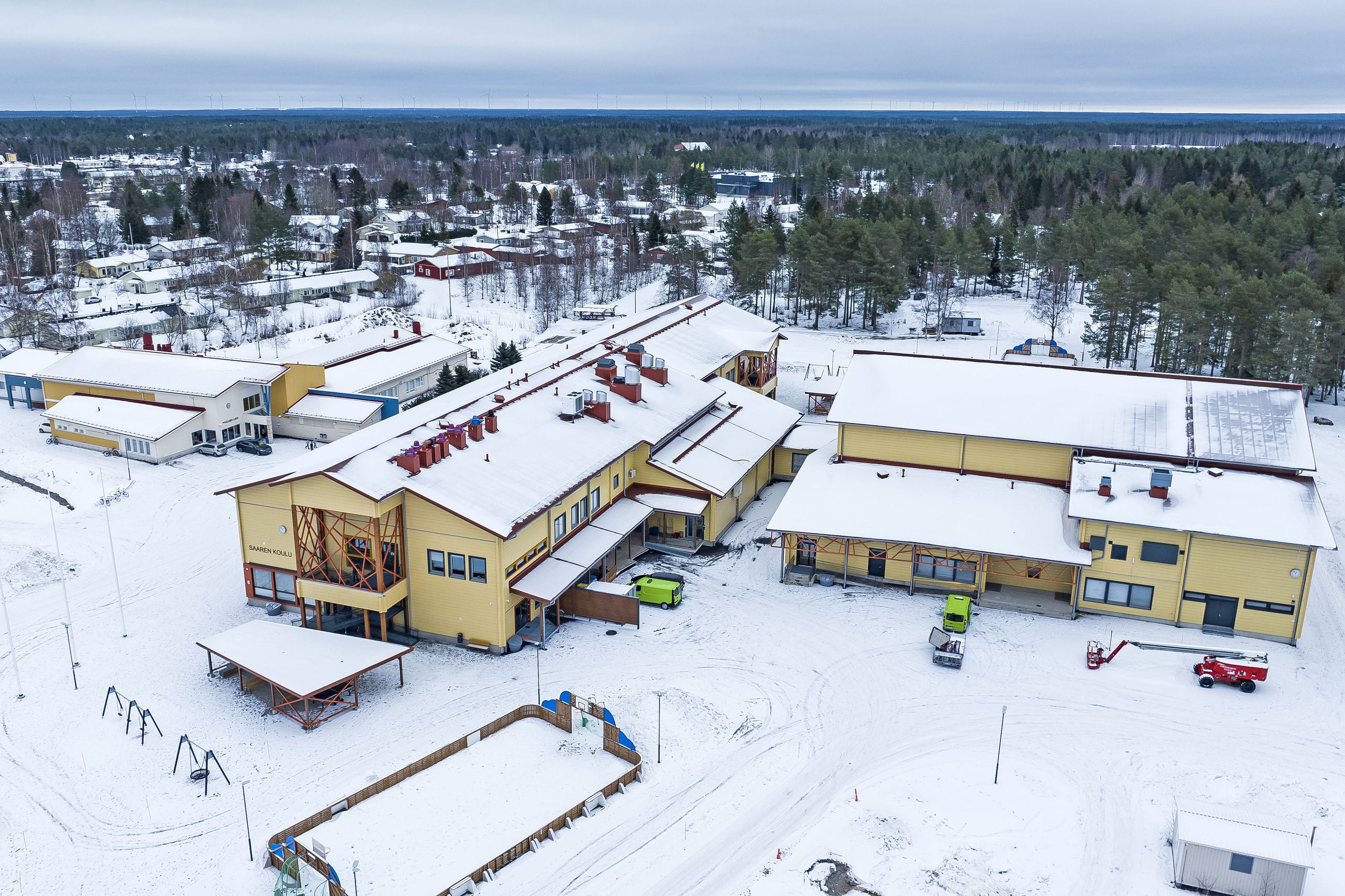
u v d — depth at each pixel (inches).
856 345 4697.3
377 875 1405.0
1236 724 1772.9
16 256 6195.9
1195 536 2037.4
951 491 2386.8
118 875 1412.4
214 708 1820.9
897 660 1984.5
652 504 2433.6
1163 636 2068.2
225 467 3043.8
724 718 1781.5
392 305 5620.1
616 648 2030.0
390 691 1876.2
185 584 2310.5
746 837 1492.4
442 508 1929.1
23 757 1676.9
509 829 1504.7
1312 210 5895.7
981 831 1502.2
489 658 1996.8
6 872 1418.6
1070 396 2511.1
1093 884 1400.1
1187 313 3818.9
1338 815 1533.0
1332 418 3609.7
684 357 3191.4
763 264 5191.9
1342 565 2396.7
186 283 5915.4
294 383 3368.6
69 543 2511.1
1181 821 1425.9
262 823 1517.0
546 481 2154.3
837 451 2600.9
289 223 6914.4
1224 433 2331.4
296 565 2102.6
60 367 3457.2
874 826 1507.1
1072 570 2214.6
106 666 1959.9
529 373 2785.4
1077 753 1692.9
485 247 7066.9
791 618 2149.4
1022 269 6122.1
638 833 1503.4
